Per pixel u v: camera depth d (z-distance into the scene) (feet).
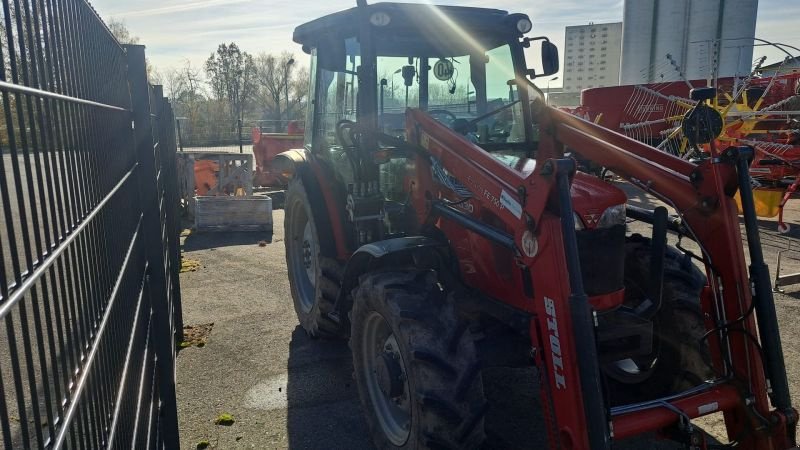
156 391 9.38
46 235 3.99
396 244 10.73
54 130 4.44
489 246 10.36
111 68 7.43
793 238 29.17
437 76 13.99
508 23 13.55
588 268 8.92
